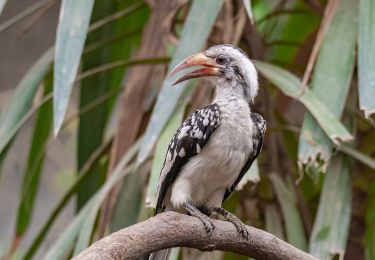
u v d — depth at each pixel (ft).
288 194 28.27
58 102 20.02
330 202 25.59
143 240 17.08
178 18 32.63
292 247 20.27
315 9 31.22
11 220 73.15
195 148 22.11
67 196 30.19
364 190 30.63
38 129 32.65
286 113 33.37
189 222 18.62
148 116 30.25
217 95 23.24
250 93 23.18
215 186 22.67
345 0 26.45
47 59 30.22
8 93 56.59
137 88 29.14
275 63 30.32
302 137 24.29
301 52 32.73
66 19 20.68
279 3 32.94
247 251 20.02
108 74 32.94
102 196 25.79
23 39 77.00
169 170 22.59
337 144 23.04
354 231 31.01
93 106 31.19
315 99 24.39
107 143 30.40
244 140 22.26
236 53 23.36
